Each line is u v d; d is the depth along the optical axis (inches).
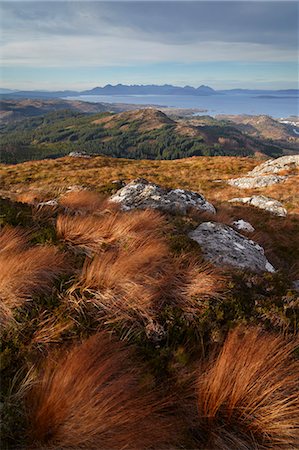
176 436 108.7
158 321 157.9
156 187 436.8
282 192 959.0
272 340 145.5
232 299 177.0
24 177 1334.9
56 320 145.3
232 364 125.5
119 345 137.5
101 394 107.0
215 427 113.8
